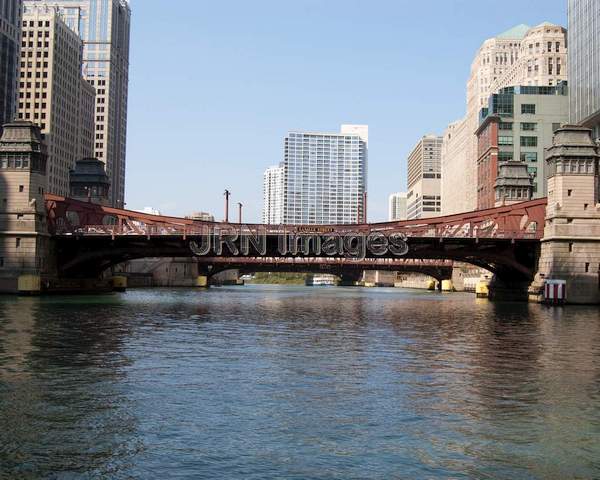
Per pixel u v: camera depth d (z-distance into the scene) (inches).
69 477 694.5
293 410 970.7
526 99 7711.6
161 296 4542.3
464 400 1046.4
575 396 1081.4
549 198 3804.1
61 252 4249.5
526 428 888.3
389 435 852.0
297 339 1865.2
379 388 1131.9
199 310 3120.1
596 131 6087.6
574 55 6471.5
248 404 1003.9
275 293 6097.4
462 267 7293.3
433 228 4084.6
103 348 1600.6
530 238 3897.6
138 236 4065.0
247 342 1774.1
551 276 3678.6
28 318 2353.6
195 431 858.1
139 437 829.8
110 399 1025.5
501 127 7716.5
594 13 5930.1
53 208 4128.9
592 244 3644.2
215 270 7322.8
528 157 7691.9
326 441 824.3
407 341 1835.6
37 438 820.6
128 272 6968.5
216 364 1375.5
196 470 719.7
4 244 3890.3
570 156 3654.0
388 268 6894.7
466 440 833.5
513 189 4968.0
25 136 3932.1
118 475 702.5
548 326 2335.1
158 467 727.1
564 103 7691.9
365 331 2127.2
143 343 1723.7
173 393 1075.9
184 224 4175.7
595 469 735.1
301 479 698.8
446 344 1770.4
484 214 4079.7
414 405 1008.9
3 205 3890.3
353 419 924.6
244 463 743.1
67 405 983.0
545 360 1473.9
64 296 3971.5
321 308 3472.0
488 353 1587.1
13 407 967.0
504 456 774.5
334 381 1192.8
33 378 1185.4
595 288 3634.4
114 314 2677.2
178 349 1610.5
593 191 3656.5
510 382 1198.3
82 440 815.1
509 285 4591.5
